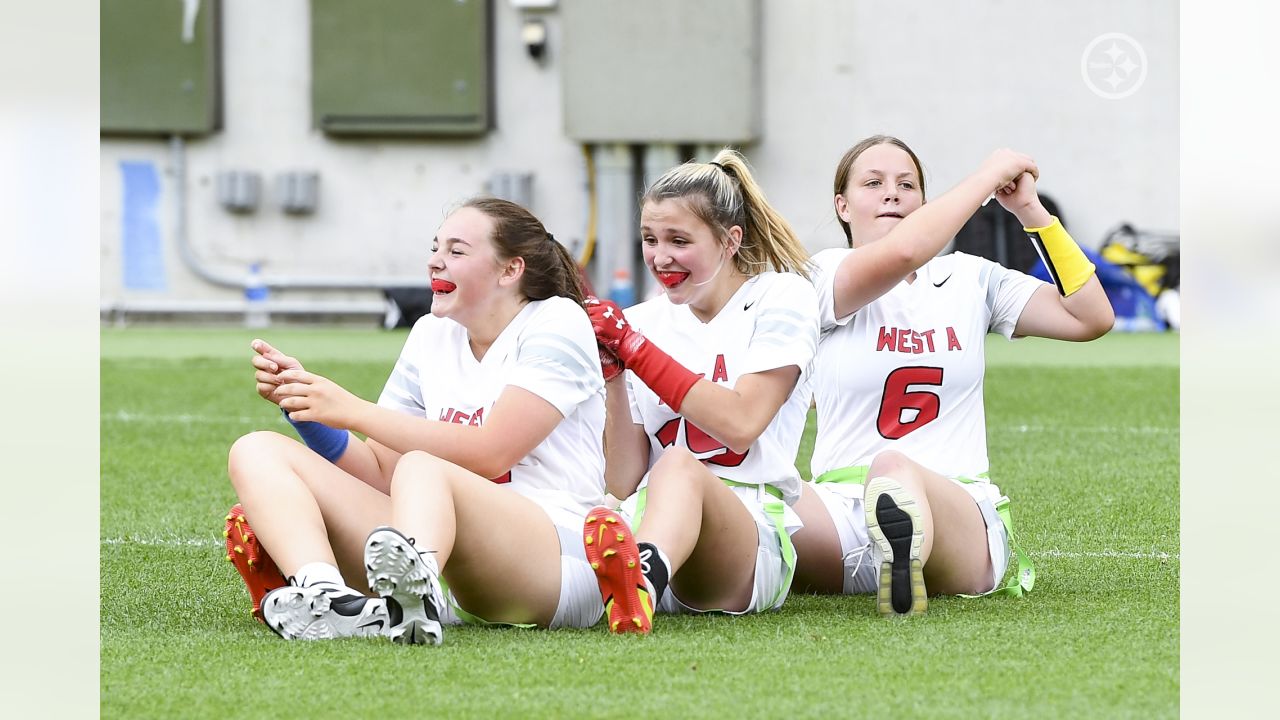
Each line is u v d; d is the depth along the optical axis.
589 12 49.06
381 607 9.09
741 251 10.38
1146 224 48.25
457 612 9.66
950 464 11.27
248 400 29.80
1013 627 9.59
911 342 11.31
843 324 11.41
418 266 52.12
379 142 51.78
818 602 10.90
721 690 7.89
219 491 18.56
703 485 9.54
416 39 50.53
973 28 48.78
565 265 10.31
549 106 51.03
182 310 51.88
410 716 7.46
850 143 49.62
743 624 9.73
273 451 9.44
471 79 50.50
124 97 51.31
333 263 52.28
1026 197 11.32
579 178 51.03
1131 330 47.31
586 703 7.65
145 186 52.06
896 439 11.35
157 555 13.74
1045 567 12.75
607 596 9.24
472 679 8.10
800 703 7.64
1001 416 26.64
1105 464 20.48
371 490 9.59
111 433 24.73
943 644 9.03
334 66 51.00
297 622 9.08
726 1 48.50
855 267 10.89
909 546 9.80
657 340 10.52
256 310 51.59
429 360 10.27
